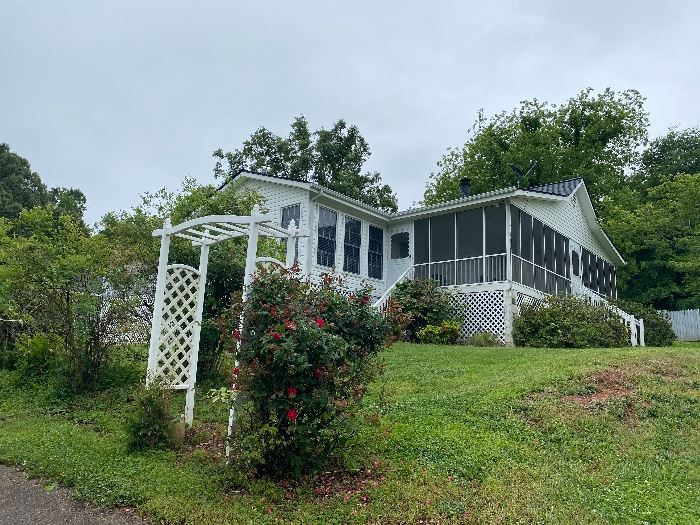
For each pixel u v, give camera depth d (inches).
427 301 660.1
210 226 265.4
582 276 885.2
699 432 249.8
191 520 166.6
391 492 181.0
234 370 192.4
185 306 277.9
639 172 1520.7
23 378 362.6
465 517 163.6
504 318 645.3
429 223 744.3
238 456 198.1
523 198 703.7
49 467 211.2
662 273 1195.3
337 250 703.1
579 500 176.6
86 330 332.2
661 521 165.0
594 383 305.3
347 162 1417.3
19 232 451.2
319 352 183.9
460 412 260.8
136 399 240.8
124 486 190.2
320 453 200.1
